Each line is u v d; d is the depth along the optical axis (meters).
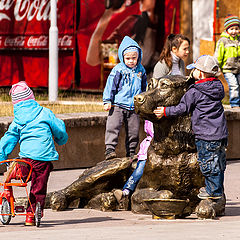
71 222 14.66
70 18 42.81
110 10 42.41
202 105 14.42
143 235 10.52
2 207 14.39
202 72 14.63
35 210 14.06
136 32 42.28
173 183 15.16
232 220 14.32
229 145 27.83
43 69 43.50
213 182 14.62
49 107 30.00
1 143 14.82
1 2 43.66
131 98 20.83
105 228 12.10
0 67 43.88
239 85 30.83
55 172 24.12
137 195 15.99
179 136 14.92
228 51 30.61
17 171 14.40
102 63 42.44
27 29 43.78
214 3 42.16
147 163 15.55
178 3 42.59
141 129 26.14
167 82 14.74
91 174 17.03
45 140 14.60
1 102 31.42
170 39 18.27
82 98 36.03
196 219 14.77
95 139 25.66
